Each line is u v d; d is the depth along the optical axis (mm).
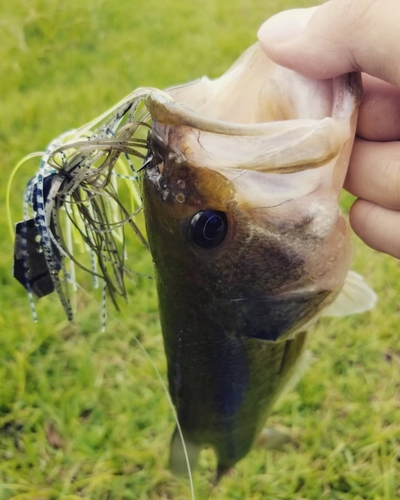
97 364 305
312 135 118
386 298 321
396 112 129
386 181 133
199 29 638
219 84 136
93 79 542
